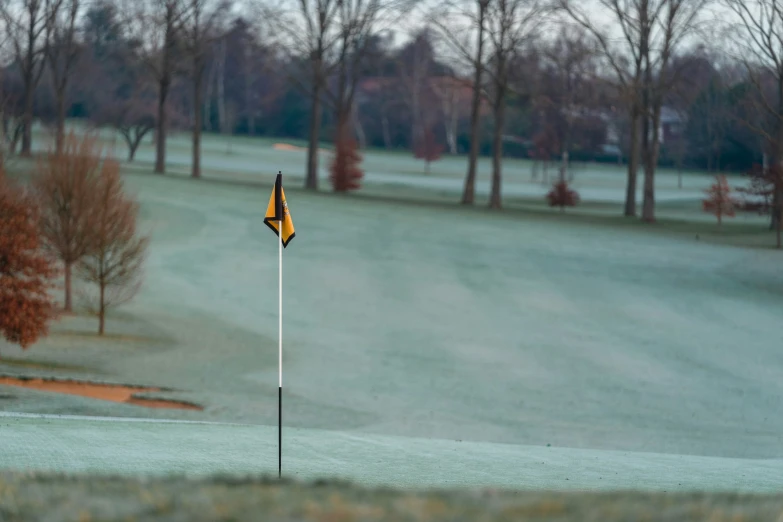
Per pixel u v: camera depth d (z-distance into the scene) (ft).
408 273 225.97
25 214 125.90
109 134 602.44
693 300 198.70
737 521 22.21
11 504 25.75
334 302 190.90
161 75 444.14
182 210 318.24
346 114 424.87
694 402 120.67
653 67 358.43
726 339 163.12
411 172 578.66
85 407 91.30
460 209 364.79
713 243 288.71
